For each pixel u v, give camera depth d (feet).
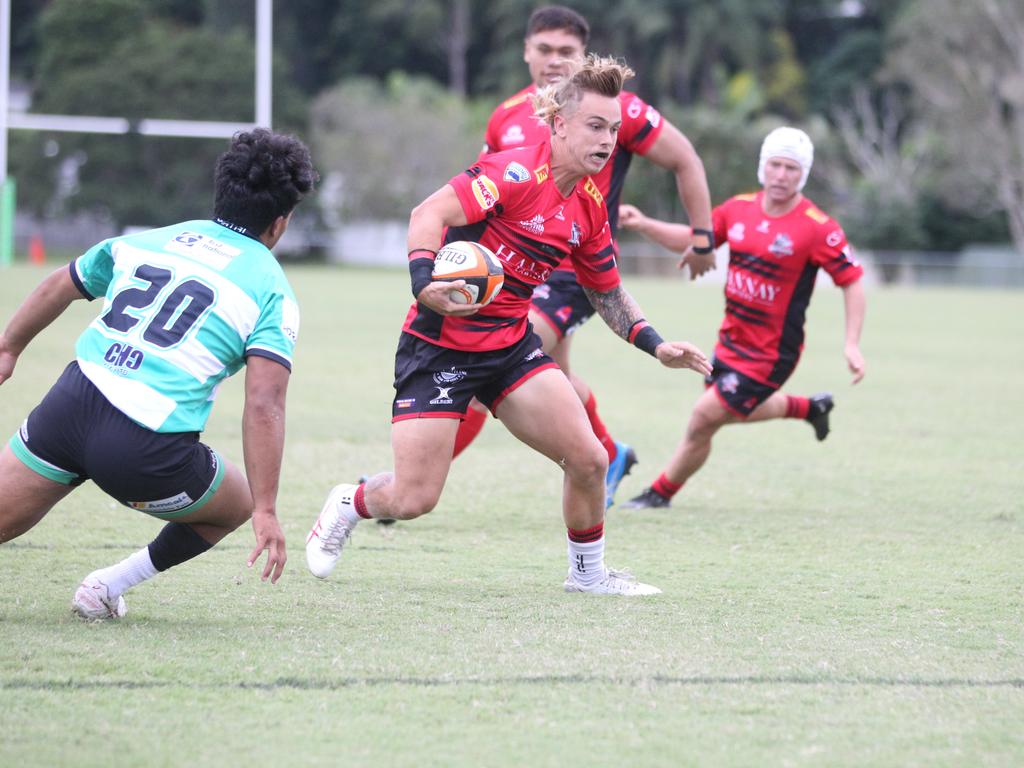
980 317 327.06
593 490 62.23
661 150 86.53
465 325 59.98
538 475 99.40
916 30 625.41
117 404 50.31
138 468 50.49
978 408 149.48
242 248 53.11
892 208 625.82
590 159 59.52
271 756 40.73
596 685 48.24
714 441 121.90
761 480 101.76
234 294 51.83
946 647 54.75
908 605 62.34
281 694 46.42
